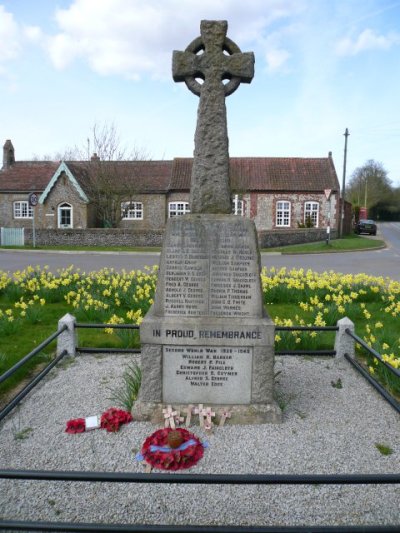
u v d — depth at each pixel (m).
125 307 8.77
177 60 4.36
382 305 9.05
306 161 37.03
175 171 35.56
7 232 27.94
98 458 3.68
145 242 27.06
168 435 3.76
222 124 4.33
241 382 4.28
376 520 3.02
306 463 3.63
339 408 4.60
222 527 2.48
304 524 2.98
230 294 4.22
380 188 81.62
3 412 4.11
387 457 3.75
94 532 2.49
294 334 6.34
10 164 38.69
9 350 6.33
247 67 4.31
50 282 10.41
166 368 4.28
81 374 5.48
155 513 3.06
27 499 3.19
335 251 24.70
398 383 4.99
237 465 3.59
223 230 4.16
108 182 31.31
